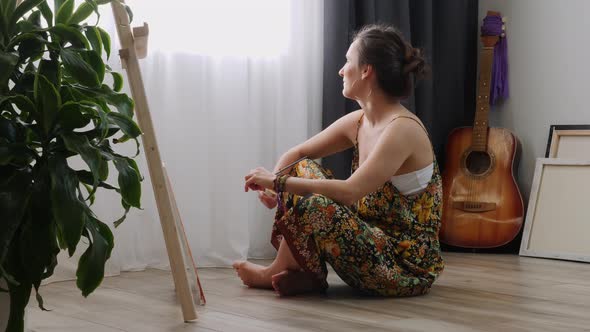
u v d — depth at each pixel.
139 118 1.73
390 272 2.12
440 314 1.89
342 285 2.39
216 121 2.96
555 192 3.49
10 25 1.42
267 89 3.13
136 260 2.71
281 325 1.72
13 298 1.31
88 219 1.39
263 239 3.17
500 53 3.81
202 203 2.90
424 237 2.23
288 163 2.45
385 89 2.19
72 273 2.45
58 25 1.42
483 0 3.95
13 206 1.29
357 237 2.07
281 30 3.14
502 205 3.51
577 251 3.33
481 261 3.19
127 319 1.77
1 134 1.35
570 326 1.76
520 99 3.80
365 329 1.69
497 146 3.59
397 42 2.21
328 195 2.08
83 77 1.40
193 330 1.65
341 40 3.24
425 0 3.61
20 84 1.43
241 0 3.01
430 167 2.20
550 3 3.66
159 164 1.74
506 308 2.00
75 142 1.35
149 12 2.79
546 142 3.69
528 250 3.43
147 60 2.78
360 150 2.33
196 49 2.90
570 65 3.59
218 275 2.62
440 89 3.77
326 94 3.25
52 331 1.62
